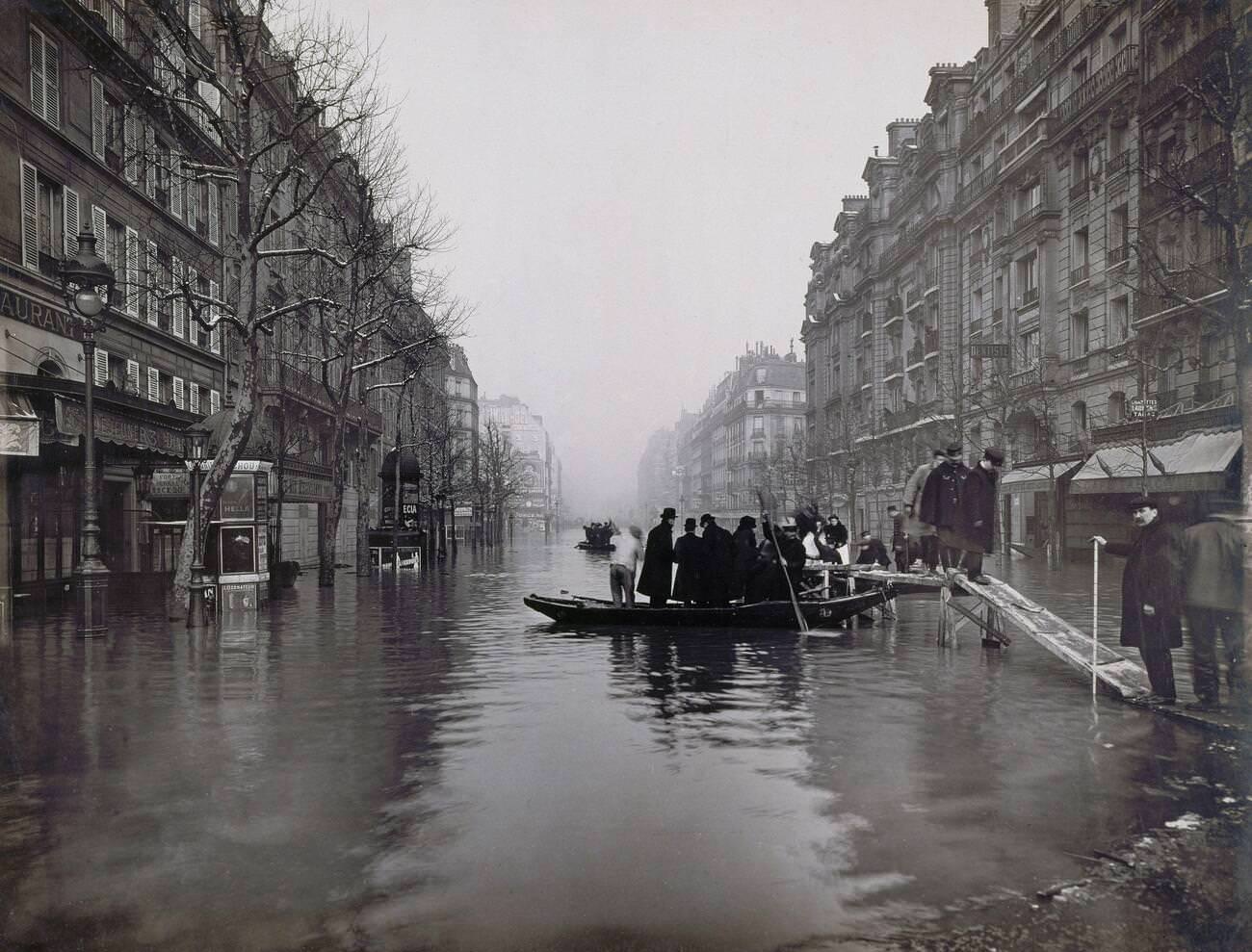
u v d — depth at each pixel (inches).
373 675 393.4
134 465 871.7
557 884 163.8
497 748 262.1
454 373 4050.2
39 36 856.3
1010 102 1754.4
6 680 383.6
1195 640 315.9
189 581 665.6
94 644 504.7
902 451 2206.0
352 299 1037.2
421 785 224.2
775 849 180.7
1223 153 735.1
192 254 1199.6
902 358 2343.8
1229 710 305.3
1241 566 314.7
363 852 179.5
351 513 1807.3
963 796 215.5
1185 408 1114.1
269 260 1368.1
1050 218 1553.9
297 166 740.0
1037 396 1528.1
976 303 1909.4
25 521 794.2
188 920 149.6
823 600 582.6
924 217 2212.1
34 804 211.5
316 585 1026.7
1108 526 1307.8
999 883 165.3
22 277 816.3
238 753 257.9
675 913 151.9
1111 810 205.5
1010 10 1910.7
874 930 146.7
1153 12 1238.3
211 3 746.8
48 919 150.3
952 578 487.5
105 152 976.9
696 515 6756.9
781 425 4985.2
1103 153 1408.7
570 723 295.1
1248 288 670.5
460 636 535.5
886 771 236.8
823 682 373.7
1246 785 225.0
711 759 248.4
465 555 1969.7
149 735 280.1
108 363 975.0
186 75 743.7
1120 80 1331.2
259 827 194.7
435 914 151.3
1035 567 1266.0
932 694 345.7
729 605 622.2
